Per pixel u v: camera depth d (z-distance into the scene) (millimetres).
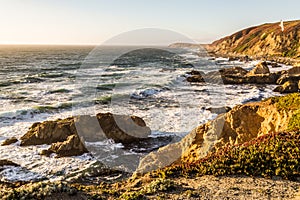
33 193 8172
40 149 18172
